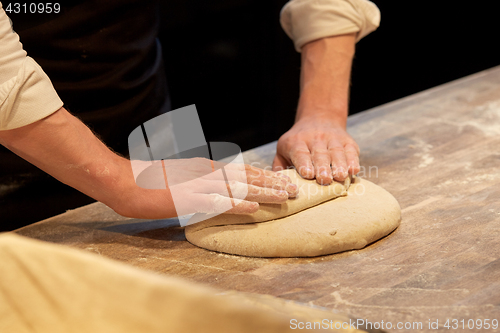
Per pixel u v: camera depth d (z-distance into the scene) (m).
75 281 0.45
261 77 1.84
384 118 1.42
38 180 1.21
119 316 0.42
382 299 0.69
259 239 0.83
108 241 0.93
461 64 2.47
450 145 1.21
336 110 1.15
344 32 1.16
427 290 0.70
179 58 1.59
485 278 0.71
